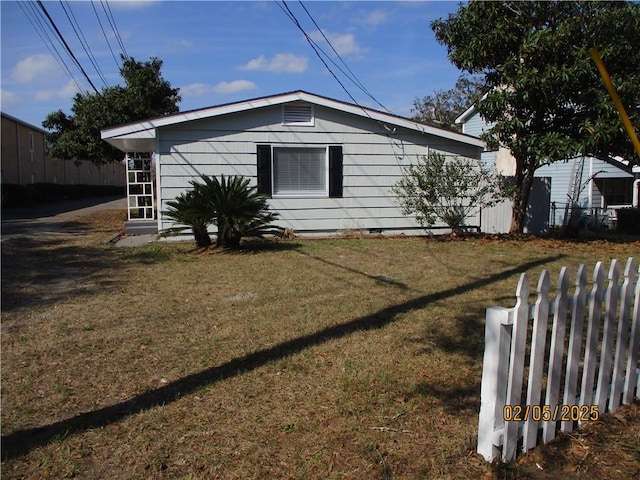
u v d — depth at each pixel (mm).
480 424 2920
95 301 6422
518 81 10602
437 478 2742
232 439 3156
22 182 32469
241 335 5074
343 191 13086
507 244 11445
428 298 6387
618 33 10508
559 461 2904
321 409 3529
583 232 16469
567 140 10516
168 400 3689
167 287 7184
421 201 12586
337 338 4938
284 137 12578
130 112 20766
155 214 16828
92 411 3531
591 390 3316
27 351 4676
